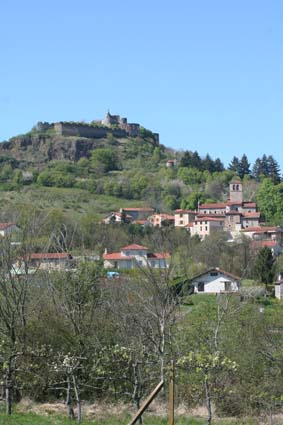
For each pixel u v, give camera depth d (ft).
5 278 110.73
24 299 105.70
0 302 103.71
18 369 93.25
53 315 111.04
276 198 609.42
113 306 114.01
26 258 113.80
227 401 101.76
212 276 255.91
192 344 102.53
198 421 94.68
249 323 111.65
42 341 107.45
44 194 620.08
